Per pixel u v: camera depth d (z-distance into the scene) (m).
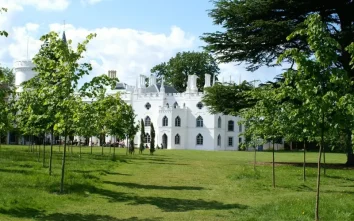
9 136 65.81
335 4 29.02
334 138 19.77
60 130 14.58
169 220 10.83
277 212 11.59
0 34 9.88
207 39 31.17
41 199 12.70
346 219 10.70
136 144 84.31
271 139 19.00
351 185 19.02
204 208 12.60
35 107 15.96
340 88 10.14
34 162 25.02
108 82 15.32
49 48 15.31
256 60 32.44
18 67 76.75
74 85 14.67
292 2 28.31
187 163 32.12
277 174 23.27
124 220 10.78
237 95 31.86
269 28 28.59
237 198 14.66
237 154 55.22
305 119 10.60
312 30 10.12
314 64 10.10
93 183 16.98
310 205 12.18
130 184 17.84
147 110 87.75
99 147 68.19
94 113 15.73
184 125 85.25
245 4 29.02
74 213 11.41
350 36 27.12
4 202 11.55
